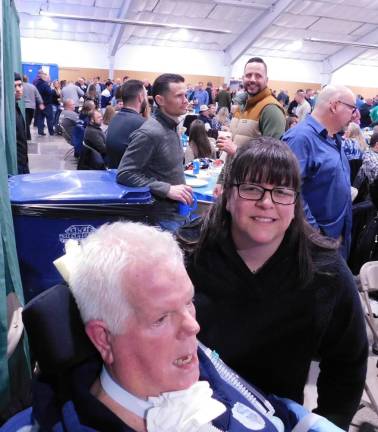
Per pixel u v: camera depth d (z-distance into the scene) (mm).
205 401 751
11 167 2930
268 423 865
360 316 1109
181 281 716
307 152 2145
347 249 2367
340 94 2113
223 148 2365
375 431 1930
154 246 722
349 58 19000
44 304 746
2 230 1607
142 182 2338
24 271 2139
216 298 1070
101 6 14578
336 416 1204
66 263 764
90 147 4699
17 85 3777
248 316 1064
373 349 2285
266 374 1127
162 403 723
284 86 20562
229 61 19281
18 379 1607
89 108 5621
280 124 2689
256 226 989
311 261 1028
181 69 19562
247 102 2857
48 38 18031
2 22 2504
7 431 767
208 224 1075
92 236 766
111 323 688
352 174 4148
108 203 2148
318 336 1081
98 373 785
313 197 2199
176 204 2443
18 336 1562
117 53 18734
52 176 2488
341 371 1181
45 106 10742
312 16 15023
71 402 722
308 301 1043
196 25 16344
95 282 689
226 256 1054
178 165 2520
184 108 2418
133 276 683
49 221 2076
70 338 754
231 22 16047
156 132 2352
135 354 700
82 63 18672
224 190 1062
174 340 707
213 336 1091
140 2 14102
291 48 18953
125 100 3275
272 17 14758
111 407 730
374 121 7293
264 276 1036
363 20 15242
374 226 2750
